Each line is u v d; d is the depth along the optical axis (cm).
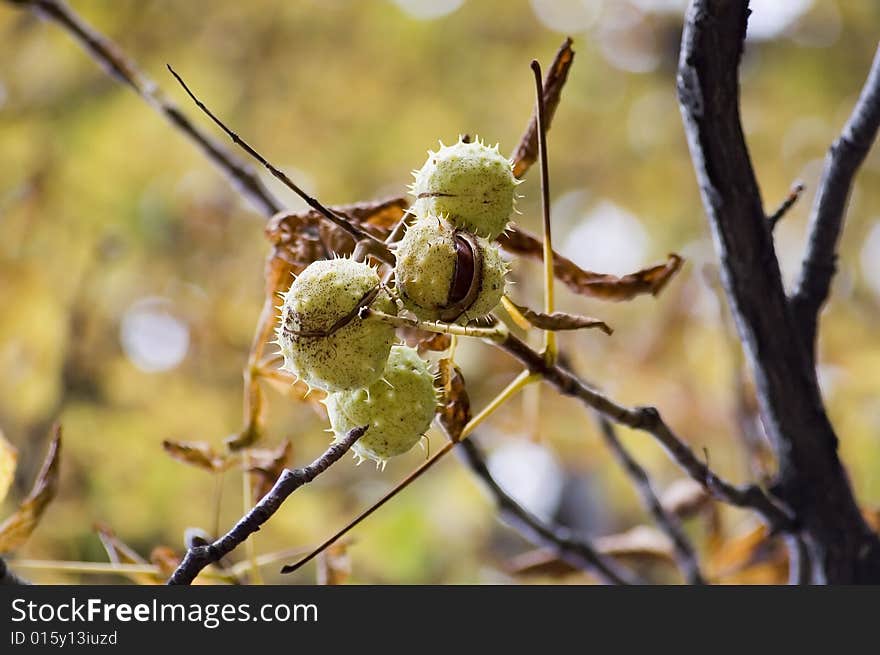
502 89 321
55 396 233
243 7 295
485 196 109
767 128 338
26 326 240
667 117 337
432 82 318
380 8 307
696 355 236
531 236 118
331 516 255
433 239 106
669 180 332
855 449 229
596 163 335
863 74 339
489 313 108
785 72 344
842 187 123
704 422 230
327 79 308
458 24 319
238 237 268
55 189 262
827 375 235
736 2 114
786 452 125
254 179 135
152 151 268
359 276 107
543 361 112
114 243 246
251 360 121
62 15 135
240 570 124
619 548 146
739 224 119
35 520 120
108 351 247
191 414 248
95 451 237
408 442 110
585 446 212
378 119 313
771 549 144
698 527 180
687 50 115
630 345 240
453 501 269
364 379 107
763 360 123
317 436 244
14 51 264
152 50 287
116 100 269
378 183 315
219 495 125
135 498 238
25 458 224
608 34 339
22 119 264
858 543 125
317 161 309
